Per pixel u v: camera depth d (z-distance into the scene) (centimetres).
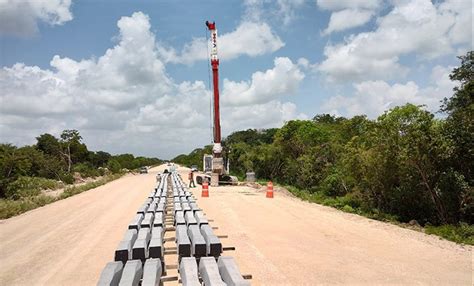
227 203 2062
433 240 1159
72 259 968
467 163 1495
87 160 7344
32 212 1961
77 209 1994
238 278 502
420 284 752
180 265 621
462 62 1866
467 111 1498
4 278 827
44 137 6150
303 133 4028
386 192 1780
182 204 1322
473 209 1454
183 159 15538
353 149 1970
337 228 1353
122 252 644
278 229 1323
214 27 3209
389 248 1050
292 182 3550
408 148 1495
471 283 759
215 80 3234
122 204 2147
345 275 805
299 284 749
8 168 3172
